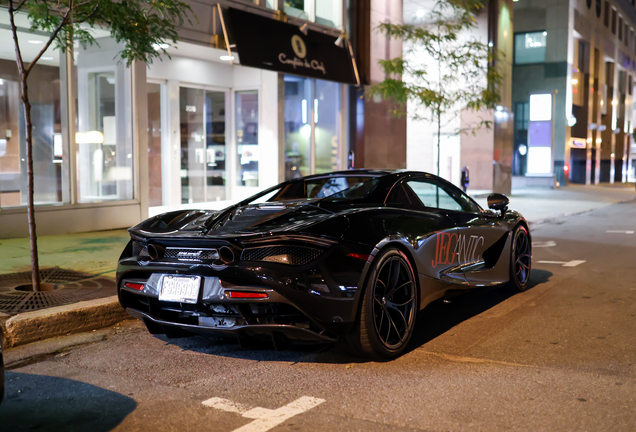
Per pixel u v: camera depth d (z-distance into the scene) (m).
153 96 12.56
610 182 46.59
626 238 10.49
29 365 3.75
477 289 4.91
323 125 14.99
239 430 2.73
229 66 14.09
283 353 3.93
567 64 34.91
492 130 23.70
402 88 12.84
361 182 4.42
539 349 3.93
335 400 3.08
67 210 9.25
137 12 5.34
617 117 50.06
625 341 4.11
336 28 14.79
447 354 3.85
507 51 24.28
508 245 5.49
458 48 13.69
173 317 3.69
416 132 26.64
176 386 3.33
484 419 2.80
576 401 3.01
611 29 44.53
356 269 3.46
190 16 11.16
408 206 4.32
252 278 3.31
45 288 5.38
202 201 13.79
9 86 8.75
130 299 3.97
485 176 24.02
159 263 3.62
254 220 3.74
